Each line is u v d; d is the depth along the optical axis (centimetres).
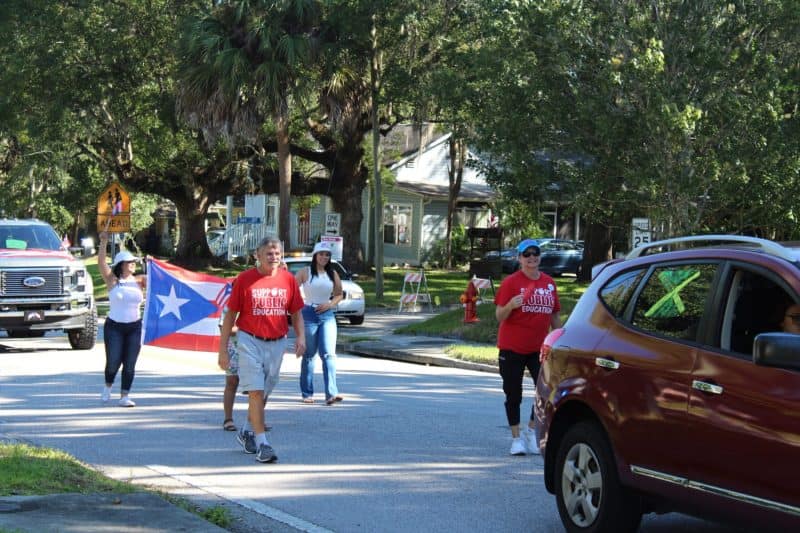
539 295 959
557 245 4384
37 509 674
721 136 1958
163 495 767
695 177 1936
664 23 2005
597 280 700
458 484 847
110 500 708
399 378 1633
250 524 715
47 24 3575
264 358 924
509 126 2180
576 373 666
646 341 620
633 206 2228
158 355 1908
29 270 1920
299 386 1474
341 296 1295
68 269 1959
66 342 2191
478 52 2386
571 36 2103
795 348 489
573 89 2059
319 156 4094
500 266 3847
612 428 623
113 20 3622
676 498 577
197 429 1096
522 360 964
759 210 2064
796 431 503
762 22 1984
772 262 563
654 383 597
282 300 927
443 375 1705
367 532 699
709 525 719
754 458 525
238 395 1364
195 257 4591
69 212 6272
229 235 5291
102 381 1494
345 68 3184
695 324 593
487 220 5162
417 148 5169
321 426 1121
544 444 702
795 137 1961
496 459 948
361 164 4081
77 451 973
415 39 3162
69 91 3688
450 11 3144
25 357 1852
